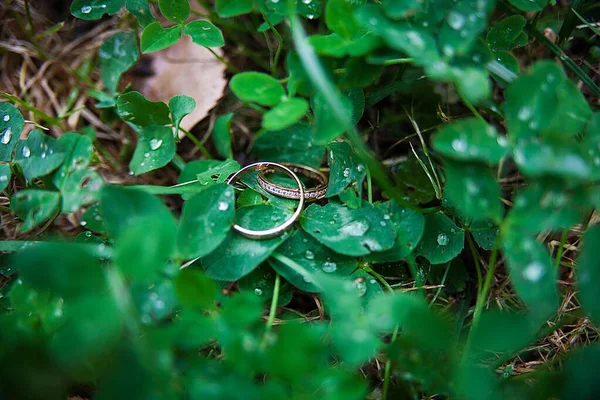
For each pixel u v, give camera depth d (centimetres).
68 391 17
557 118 15
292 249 17
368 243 17
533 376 17
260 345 15
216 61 23
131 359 14
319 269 17
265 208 18
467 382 15
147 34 19
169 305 15
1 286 18
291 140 21
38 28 23
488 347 15
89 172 17
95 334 14
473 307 19
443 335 15
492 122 21
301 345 14
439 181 20
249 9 18
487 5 16
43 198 17
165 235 14
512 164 21
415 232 17
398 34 16
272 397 14
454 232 18
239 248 17
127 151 22
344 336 15
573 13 20
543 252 15
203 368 15
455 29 16
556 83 15
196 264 18
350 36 17
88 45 23
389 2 16
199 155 22
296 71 16
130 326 14
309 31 22
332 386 15
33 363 15
